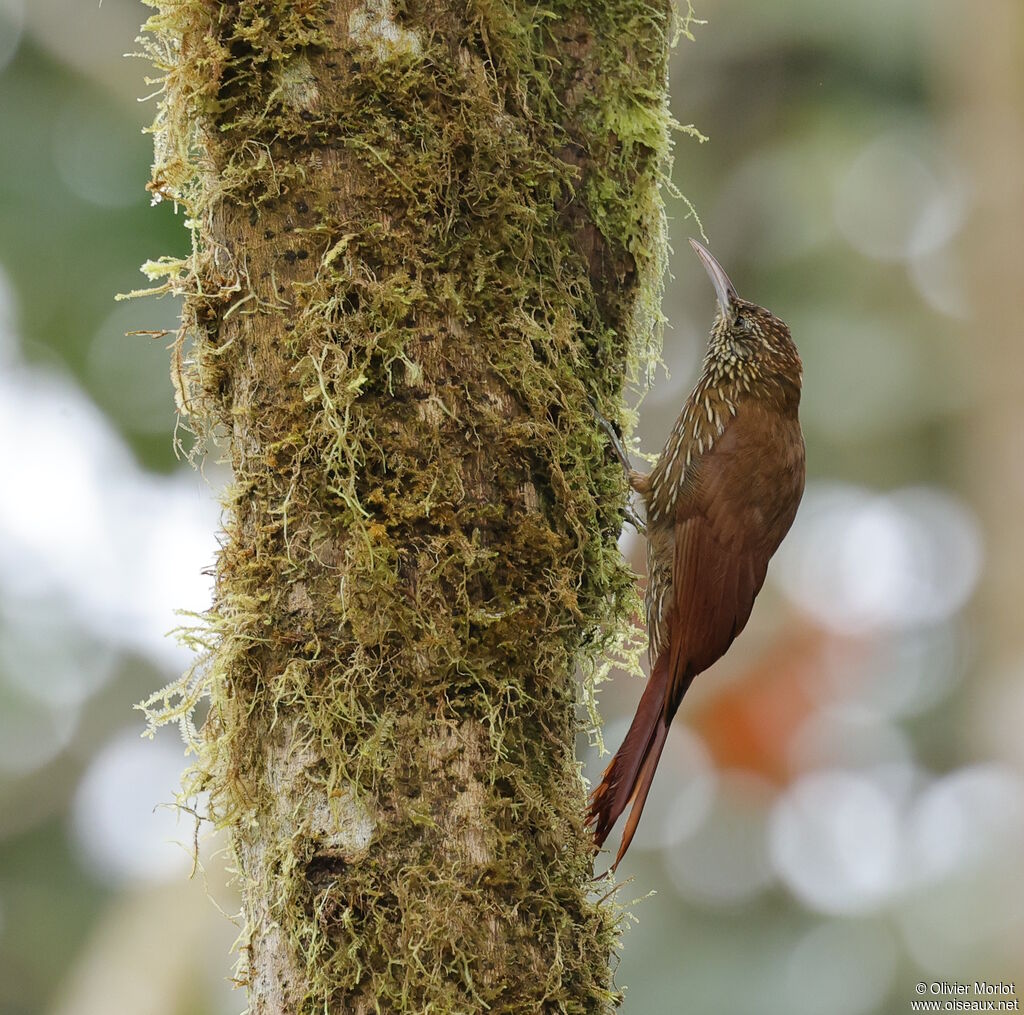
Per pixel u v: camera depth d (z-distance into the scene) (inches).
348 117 213.0
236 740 207.3
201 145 221.9
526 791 203.9
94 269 518.9
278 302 211.3
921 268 645.9
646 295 262.4
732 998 550.6
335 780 196.5
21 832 587.5
